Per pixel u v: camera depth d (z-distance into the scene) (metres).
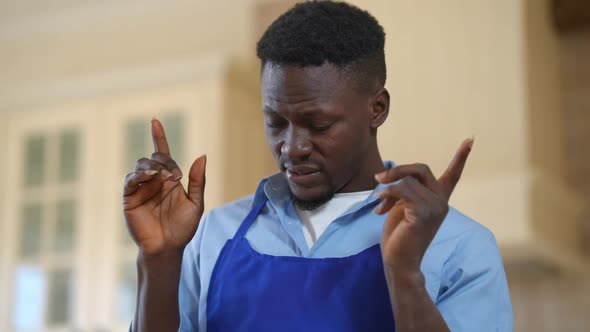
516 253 2.63
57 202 3.35
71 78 3.52
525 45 2.62
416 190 0.85
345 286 1.03
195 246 1.20
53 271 3.30
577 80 3.13
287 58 1.03
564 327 2.90
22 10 3.89
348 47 1.05
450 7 2.72
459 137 2.62
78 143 3.36
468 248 1.08
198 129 3.11
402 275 0.87
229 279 1.09
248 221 1.16
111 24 3.86
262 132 3.32
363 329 1.01
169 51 3.71
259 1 3.60
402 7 2.78
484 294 1.05
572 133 3.10
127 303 3.15
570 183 3.05
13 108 3.49
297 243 1.10
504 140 2.57
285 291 1.04
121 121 3.28
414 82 2.71
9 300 3.34
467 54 2.67
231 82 3.16
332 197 1.12
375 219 1.10
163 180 0.97
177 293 1.00
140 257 0.99
